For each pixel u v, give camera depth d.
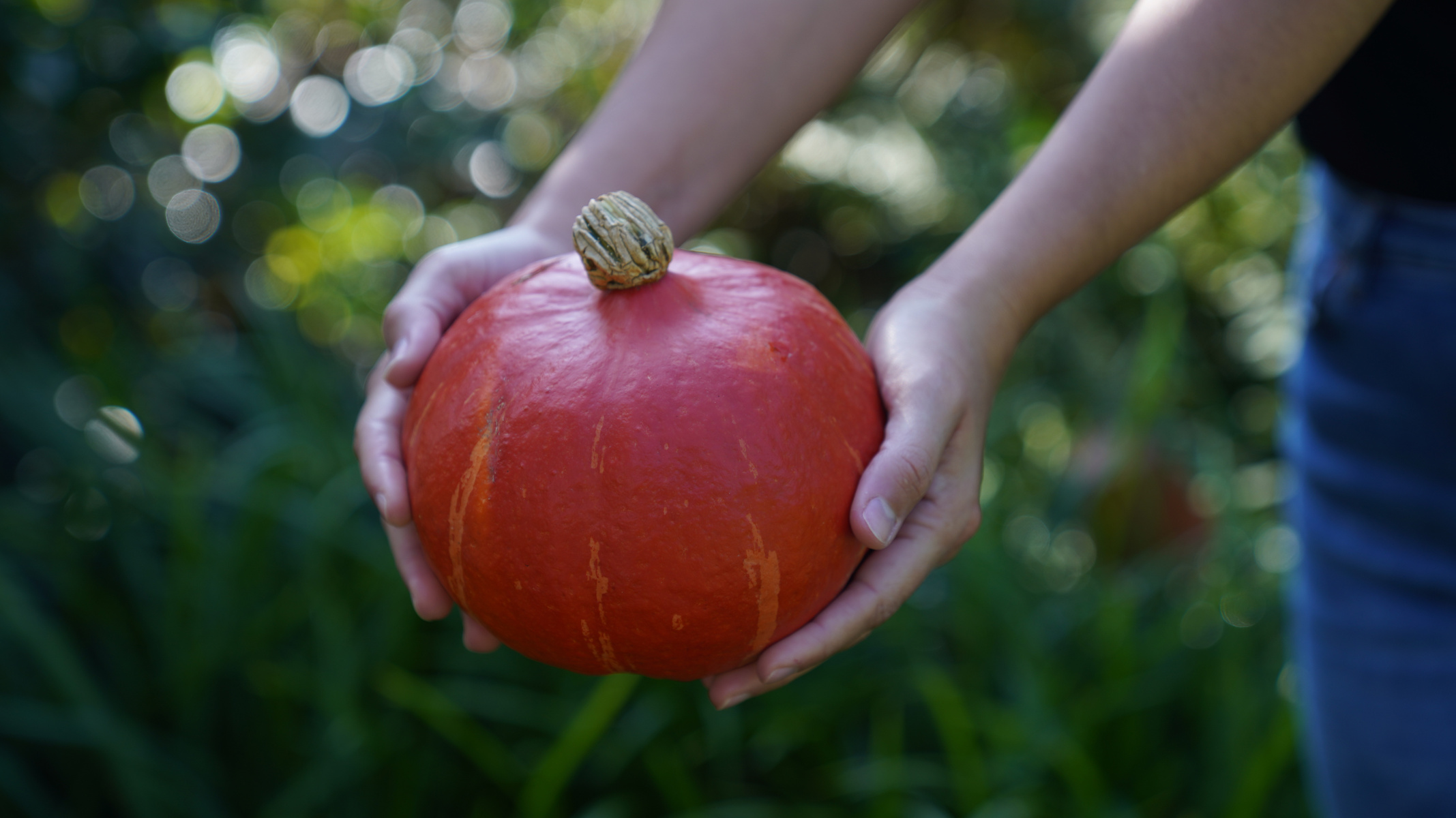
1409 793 0.77
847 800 1.02
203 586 1.01
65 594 1.05
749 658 0.62
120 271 1.43
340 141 1.57
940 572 1.27
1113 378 1.60
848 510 0.60
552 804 0.89
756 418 0.58
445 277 0.70
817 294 0.64
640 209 0.60
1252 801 0.91
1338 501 0.79
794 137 0.76
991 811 0.91
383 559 1.07
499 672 1.07
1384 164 0.72
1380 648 0.77
